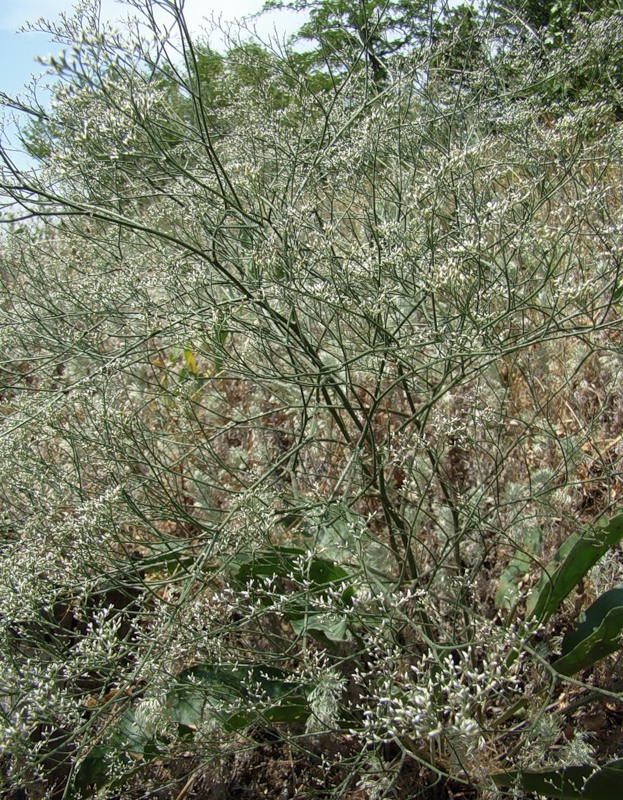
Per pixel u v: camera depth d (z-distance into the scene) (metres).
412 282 2.30
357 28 2.86
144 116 2.11
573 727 2.07
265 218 2.23
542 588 2.15
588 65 3.58
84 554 2.12
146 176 2.45
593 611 2.06
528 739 1.70
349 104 3.30
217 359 2.63
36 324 3.23
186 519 2.34
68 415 2.76
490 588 2.42
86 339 3.13
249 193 2.66
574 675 2.06
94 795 2.02
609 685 2.04
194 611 1.93
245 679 2.09
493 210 1.94
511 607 2.08
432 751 1.81
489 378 2.79
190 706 2.09
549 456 2.63
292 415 3.34
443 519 2.57
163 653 1.85
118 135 2.16
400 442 2.27
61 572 2.16
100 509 2.11
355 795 2.10
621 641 1.83
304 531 2.53
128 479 2.59
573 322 2.75
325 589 1.97
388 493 2.69
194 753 2.10
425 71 3.16
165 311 2.61
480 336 1.93
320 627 2.16
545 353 2.87
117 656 1.84
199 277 2.52
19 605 1.95
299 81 3.23
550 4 5.07
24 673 1.77
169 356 3.92
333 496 2.20
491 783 1.79
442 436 2.32
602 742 2.01
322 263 2.51
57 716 1.81
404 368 2.66
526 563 2.31
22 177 2.22
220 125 3.83
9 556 2.11
